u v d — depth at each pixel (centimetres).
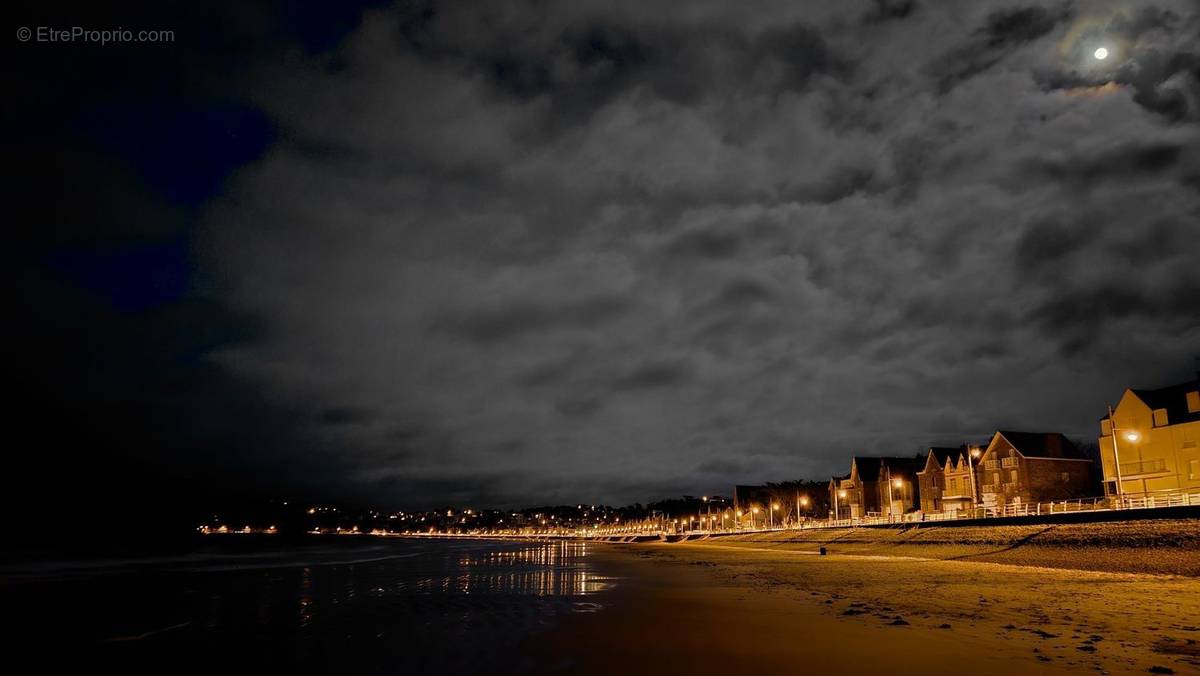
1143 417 6606
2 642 2188
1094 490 8825
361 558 8688
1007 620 2244
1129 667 1532
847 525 9188
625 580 4322
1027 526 5419
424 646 1941
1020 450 8831
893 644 1847
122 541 15362
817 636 1998
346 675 1614
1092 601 2703
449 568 6006
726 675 1531
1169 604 2608
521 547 14700
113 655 1961
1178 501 4734
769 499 15562
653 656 1748
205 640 2167
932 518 7894
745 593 3341
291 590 3912
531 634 2109
